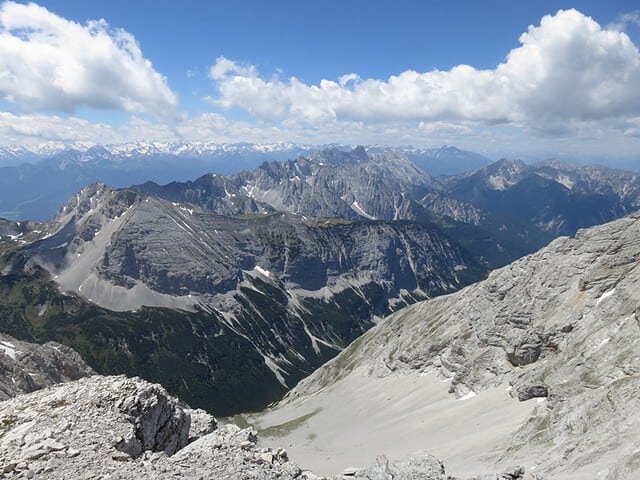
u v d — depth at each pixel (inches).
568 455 2628.0
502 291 7057.1
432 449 4343.0
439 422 5398.6
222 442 1251.8
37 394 1470.2
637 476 1809.8
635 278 4936.0
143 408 1456.7
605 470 2055.9
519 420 4055.1
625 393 2945.4
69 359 4879.4
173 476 1001.5
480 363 6225.4
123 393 1465.3
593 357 4018.2
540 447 3097.9
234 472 1054.4
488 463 3248.0
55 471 1005.2
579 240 6353.3
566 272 6072.8
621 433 2501.2
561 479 2251.5
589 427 2903.5
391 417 6673.2
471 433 4424.2
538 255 6875.0
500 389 5492.1
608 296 5236.2
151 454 1172.5
